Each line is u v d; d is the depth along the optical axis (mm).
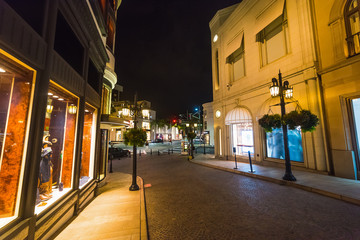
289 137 9164
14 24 2227
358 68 6559
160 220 4043
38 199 3418
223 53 14484
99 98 6500
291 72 8852
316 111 7766
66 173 4340
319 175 7348
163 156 18625
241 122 11461
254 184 6895
